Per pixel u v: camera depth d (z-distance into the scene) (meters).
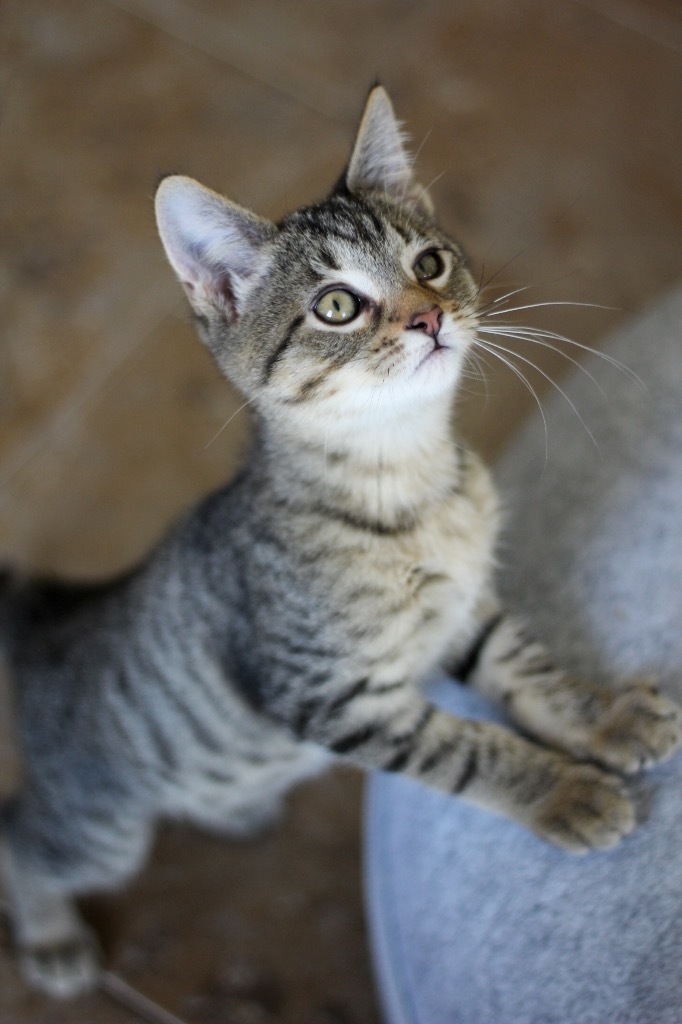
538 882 0.75
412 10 1.29
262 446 0.83
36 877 0.92
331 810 0.97
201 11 1.31
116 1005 0.92
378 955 0.81
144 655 0.85
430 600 0.81
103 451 1.08
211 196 0.79
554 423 0.85
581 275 1.11
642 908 0.71
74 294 1.14
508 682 0.81
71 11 1.32
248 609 0.82
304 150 1.19
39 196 1.19
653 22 1.27
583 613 0.79
